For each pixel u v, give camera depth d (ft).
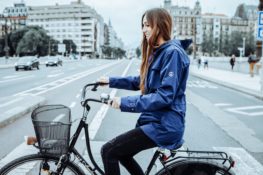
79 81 67.56
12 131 22.20
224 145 20.20
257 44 95.30
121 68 144.15
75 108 32.71
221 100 43.91
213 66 173.37
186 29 541.75
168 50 7.69
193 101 41.32
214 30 607.78
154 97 7.54
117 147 8.25
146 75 8.25
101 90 51.16
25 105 30.91
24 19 633.61
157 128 7.89
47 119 8.26
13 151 17.53
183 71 7.85
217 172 8.34
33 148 18.10
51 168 8.70
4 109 28.40
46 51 354.13
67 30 622.54
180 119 7.93
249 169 15.74
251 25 634.43
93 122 25.68
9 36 372.99
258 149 19.39
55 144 7.77
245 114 32.50
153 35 8.00
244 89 56.70
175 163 8.40
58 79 73.41
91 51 615.57
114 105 7.88
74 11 618.03
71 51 490.08
